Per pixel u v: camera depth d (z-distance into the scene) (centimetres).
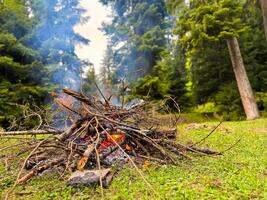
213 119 1720
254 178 416
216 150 602
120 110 571
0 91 1354
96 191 379
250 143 698
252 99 1540
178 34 1573
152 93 1766
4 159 510
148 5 1920
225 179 413
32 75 1541
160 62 1844
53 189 397
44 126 549
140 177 426
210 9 1451
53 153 506
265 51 1725
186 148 538
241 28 1483
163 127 661
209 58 1769
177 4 1622
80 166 430
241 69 1551
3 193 394
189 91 1914
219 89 1786
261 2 1366
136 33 1948
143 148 513
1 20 1516
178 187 380
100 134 475
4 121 1345
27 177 415
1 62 1389
